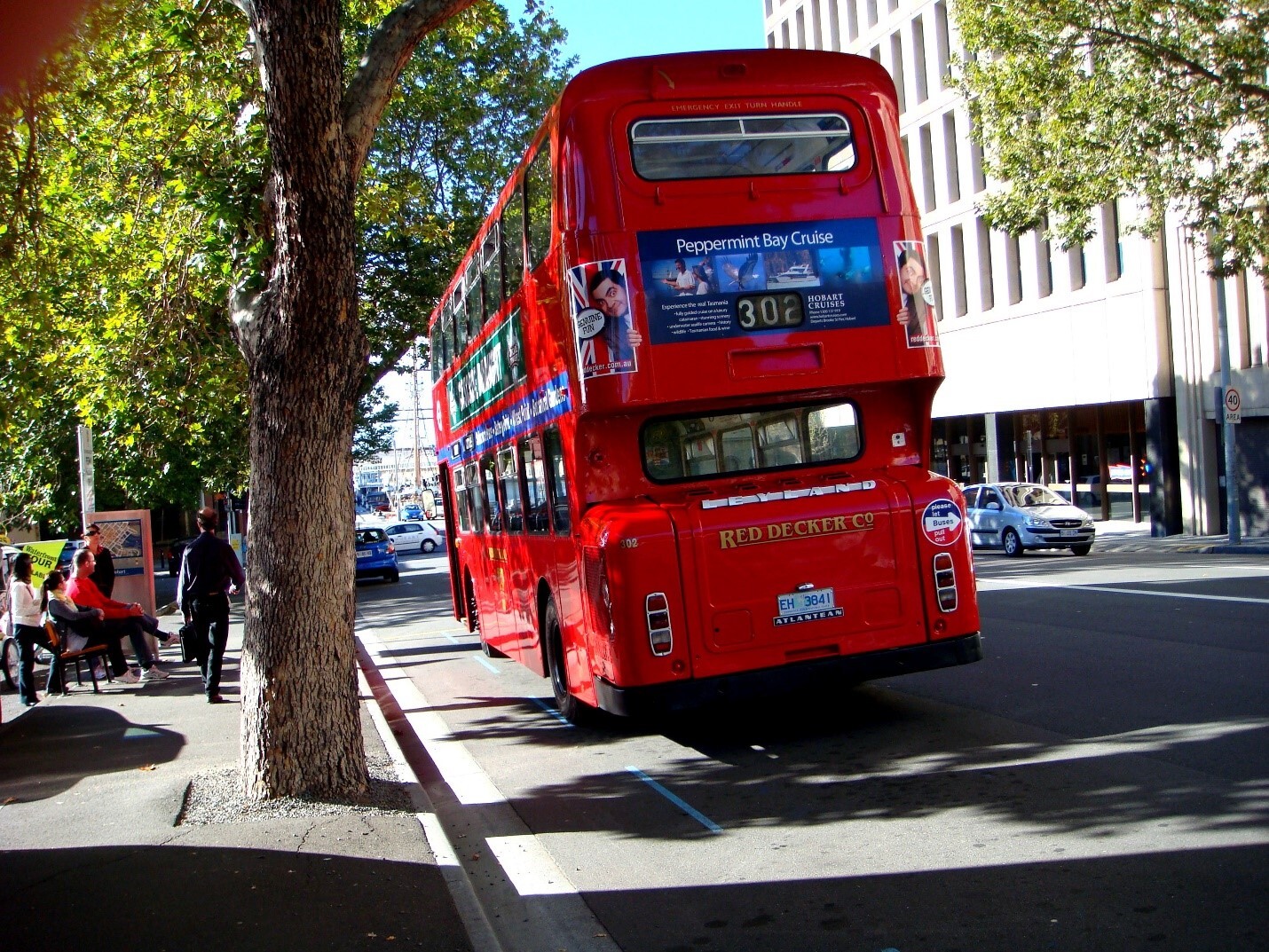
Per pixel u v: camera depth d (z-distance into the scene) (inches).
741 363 335.3
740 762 340.2
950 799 274.8
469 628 689.6
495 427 491.8
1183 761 283.4
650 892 234.7
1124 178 820.0
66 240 473.7
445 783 355.3
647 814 293.6
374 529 1550.2
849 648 337.7
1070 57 827.4
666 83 338.6
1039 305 1395.2
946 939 193.3
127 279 536.4
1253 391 1083.3
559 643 421.7
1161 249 1203.2
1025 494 1130.0
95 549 636.7
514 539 477.1
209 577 502.0
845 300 344.2
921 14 1596.9
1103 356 1291.8
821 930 204.1
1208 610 534.9
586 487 346.0
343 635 304.8
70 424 1041.5
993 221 912.3
